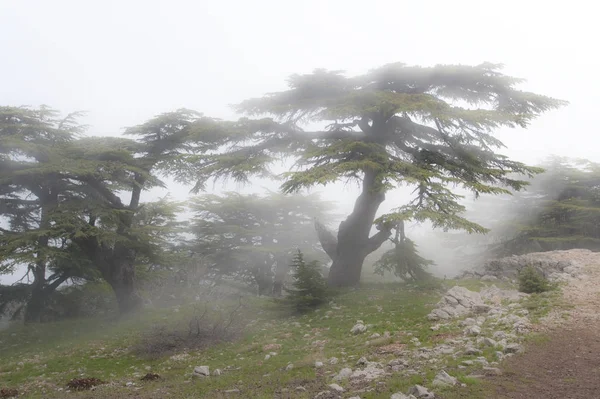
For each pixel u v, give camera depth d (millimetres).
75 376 13305
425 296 18453
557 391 7168
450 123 18641
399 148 22891
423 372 8641
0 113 21469
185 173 25094
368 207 22578
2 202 22891
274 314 19078
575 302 13039
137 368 13555
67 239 23000
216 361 13094
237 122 20812
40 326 22969
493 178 21109
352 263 22938
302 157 19219
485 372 8227
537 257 19625
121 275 24297
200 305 21188
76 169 20969
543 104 19500
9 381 13625
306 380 9414
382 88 21469
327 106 20250
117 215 23047
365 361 10109
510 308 13500
